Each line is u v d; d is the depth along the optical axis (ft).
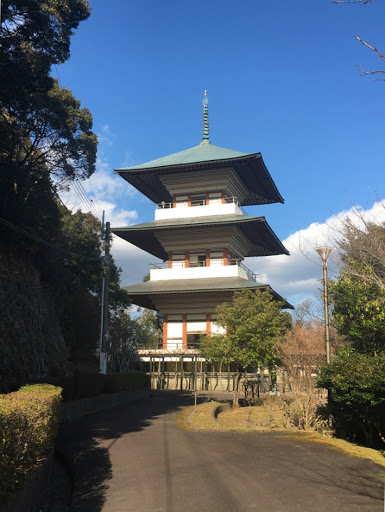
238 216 141.49
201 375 141.08
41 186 99.09
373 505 27.37
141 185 162.91
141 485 33.55
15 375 70.38
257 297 94.53
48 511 28.60
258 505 27.71
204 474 35.65
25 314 82.89
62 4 82.74
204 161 141.28
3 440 19.72
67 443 51.75
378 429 48.44
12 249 86.38
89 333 136.87
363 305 57.72
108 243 117.60
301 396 66.90
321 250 58.23
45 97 90.02
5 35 81.66
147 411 86.43
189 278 142.41
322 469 36.60
